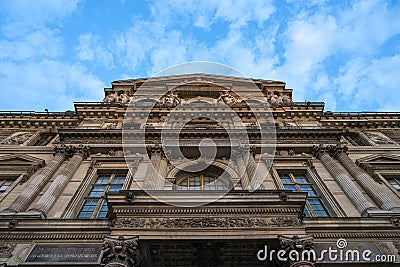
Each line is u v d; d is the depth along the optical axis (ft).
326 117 102.22
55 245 47.65
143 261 44.09
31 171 72.49
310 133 83.92
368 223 51.49
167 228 43.78
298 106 102.06
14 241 48.24
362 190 65.36
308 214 60.08
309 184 69.51
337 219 51.72
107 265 38.91
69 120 100.32
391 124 101.76
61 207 58.39
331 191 64.64
